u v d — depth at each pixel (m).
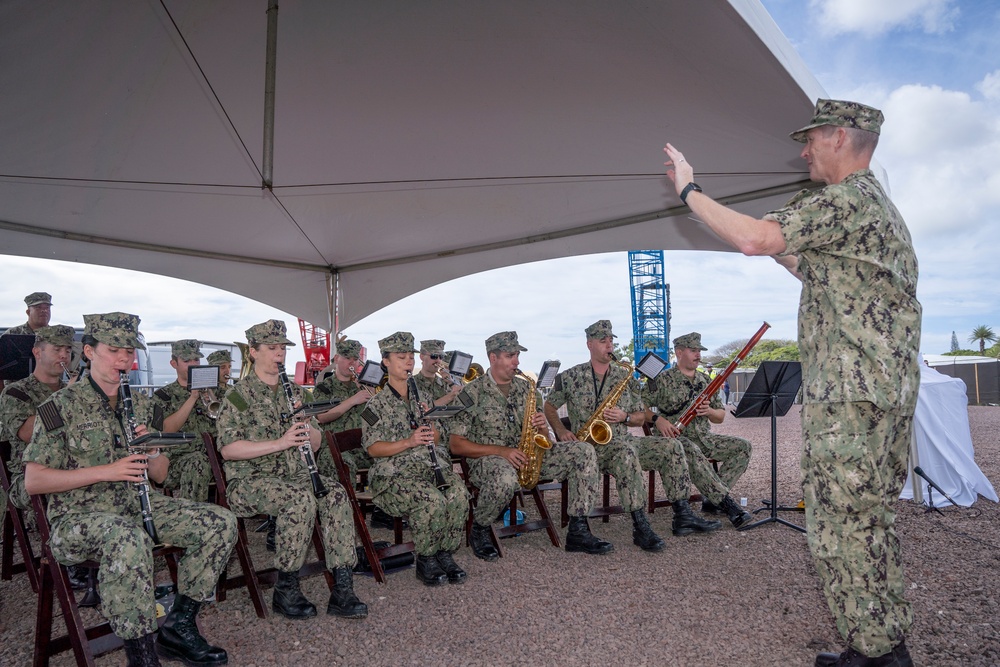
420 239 8.31
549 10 4.13
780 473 8.77
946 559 4.68
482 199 6.99
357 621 3.89
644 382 6.73
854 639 2.66
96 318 3.44
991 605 3.76
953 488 6.44
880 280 2.58
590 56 4.55
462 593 4.33
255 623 3.90
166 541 3.42
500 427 5.66
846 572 2.65
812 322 2.73
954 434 6.65
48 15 3.86
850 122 2.72
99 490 3.39
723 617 3.78
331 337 9.75
